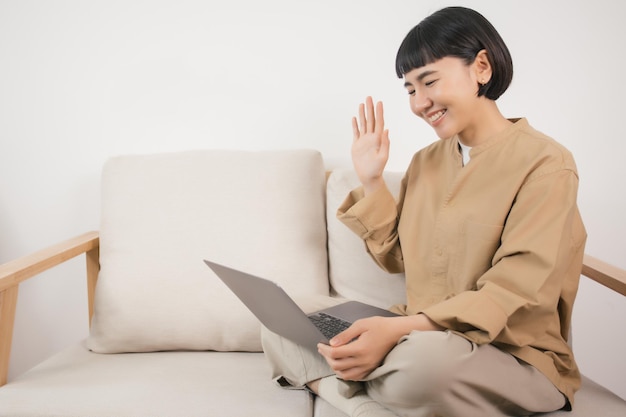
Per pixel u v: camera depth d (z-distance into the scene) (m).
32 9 1.55
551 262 0.84
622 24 1.43
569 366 0.95
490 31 0.94
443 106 0.95
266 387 1.02
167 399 0.96
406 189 1.19
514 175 0.94
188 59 1.54
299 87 1.52
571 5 1.43
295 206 1.31
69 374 1.09
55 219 1.61
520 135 0.97
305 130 1.54
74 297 1.65
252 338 1.22
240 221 1.29
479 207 0.97
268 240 1.28
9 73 1.57
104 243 1.32
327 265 1.35
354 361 0.83
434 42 0.92
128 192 1.34
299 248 1.28
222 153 1.38
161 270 1.26
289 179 1.33
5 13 1.55
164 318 1.23
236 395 0.98
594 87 1.45
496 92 0.97
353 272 1.29
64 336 1.66
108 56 1.55
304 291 1.25
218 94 1.54
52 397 0.97
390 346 0.85
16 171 1.60
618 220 1.49
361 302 1.24
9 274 1.05
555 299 0.85
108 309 1.25
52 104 1.57
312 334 0.87
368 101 1.13
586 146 1.47
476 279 0.97
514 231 0.88
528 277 0.84
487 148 0.98
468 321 0.82
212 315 1.22
